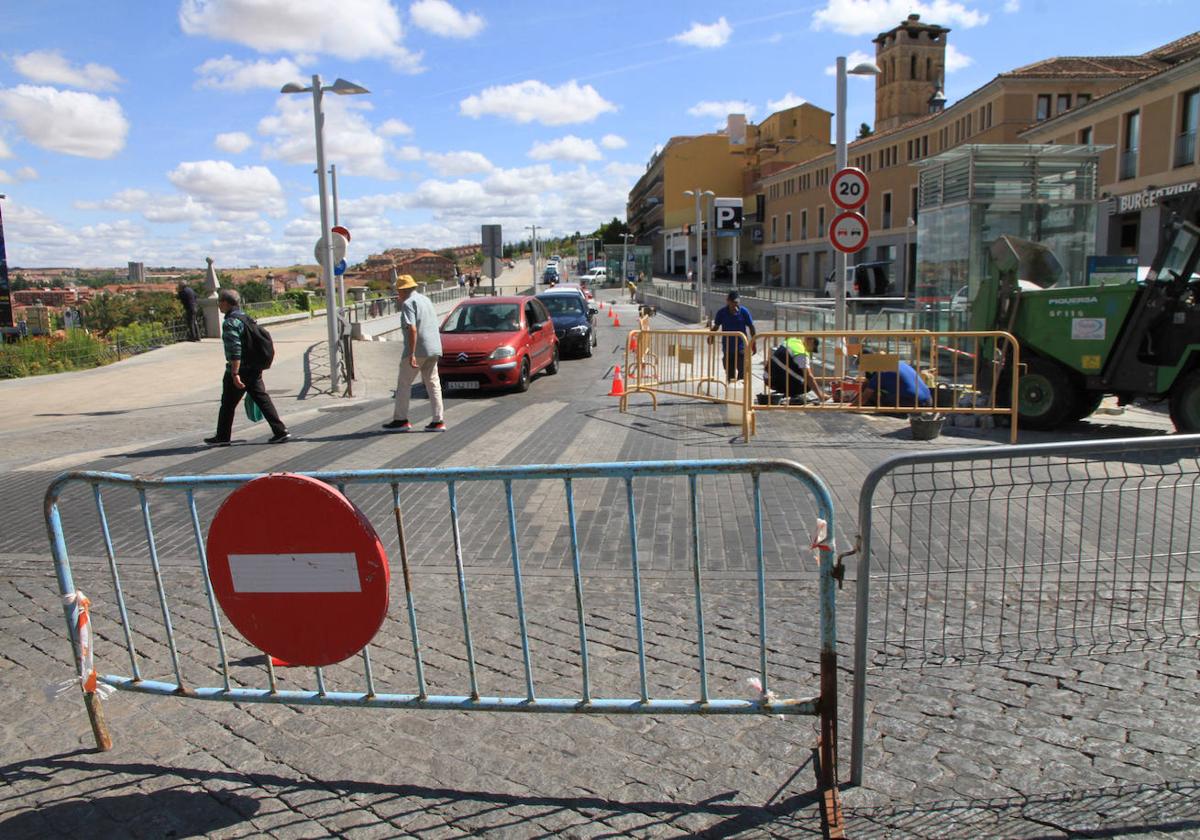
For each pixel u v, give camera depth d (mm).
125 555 6168
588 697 3236
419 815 3018
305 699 3416
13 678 4285
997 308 10180
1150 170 27094
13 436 11383
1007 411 9352
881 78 68438
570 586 5230
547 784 3182
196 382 17156
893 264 54281
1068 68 39969
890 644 4129
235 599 3307
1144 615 3986
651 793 3098
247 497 3191
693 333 11656
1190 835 2746
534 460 8664
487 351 14586
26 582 5668
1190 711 3527
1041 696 3686
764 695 3094
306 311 39406
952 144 46219
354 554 3133
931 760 3238
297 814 3055
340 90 14172
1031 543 4512
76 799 3199
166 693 3568
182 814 3080
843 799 3014
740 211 32750
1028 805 2938
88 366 21391
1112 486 3775
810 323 16266
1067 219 15344
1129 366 9094
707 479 7590
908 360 10500
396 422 10703
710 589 5090
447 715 3744
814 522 6242
